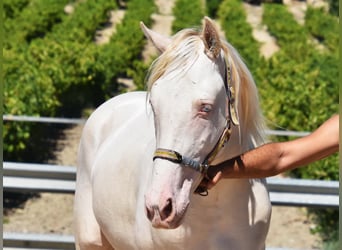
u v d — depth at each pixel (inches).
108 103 302.8
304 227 558.6
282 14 1763.0
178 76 201.8
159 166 199.8
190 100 199.9
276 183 342.0
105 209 267.9
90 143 294.8
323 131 222.2
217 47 204.7
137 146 258.5
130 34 1321.4
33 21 1445.6
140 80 1027.3
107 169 270.2
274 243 529.7
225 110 207.9
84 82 901.8
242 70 220.8
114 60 1083.3
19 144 655.1
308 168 596.4
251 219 231.1
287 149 220.4
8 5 1576.0
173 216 198.2
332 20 1736.0
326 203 339.6
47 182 354.0
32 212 579.8
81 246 294.0
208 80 202.2
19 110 655.1
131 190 253.4
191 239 229.5
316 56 1117.1
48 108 764.0
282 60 1049.5
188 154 200.5
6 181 350.3
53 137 802.2
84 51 951.6
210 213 227.6
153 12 1882.4
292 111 704.4
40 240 349.1
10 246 351.3
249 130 229.5
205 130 201.6
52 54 911.7
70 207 593.9
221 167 217.0
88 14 1596.9
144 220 239.9
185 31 210.4
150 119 264.5
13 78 745.6
